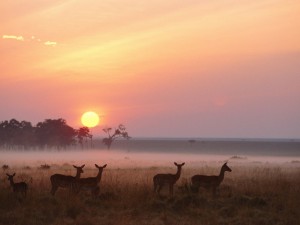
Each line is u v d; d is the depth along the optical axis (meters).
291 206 28.38
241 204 29.69
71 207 27.84
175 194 33.34
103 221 25.80
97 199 30.86
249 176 45.91
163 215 26.77
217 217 26.98
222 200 30.83
